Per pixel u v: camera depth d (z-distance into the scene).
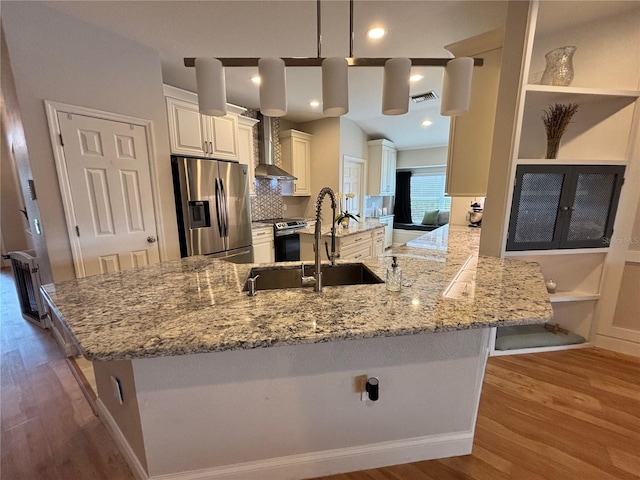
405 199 7.10
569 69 2.00
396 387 1.28
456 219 3.92
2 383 1.96
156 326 0.98
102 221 2.30
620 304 2.24
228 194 3.21
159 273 1.61
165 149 2.66
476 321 1.00
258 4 1.92
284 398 1.21
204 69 1.01
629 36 2.03
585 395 1.79
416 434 1.35
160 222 2.66
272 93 1.02
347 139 5.02
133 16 2.04
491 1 1.92
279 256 4.11
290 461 1.27
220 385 1.15
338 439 1.30
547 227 2.10
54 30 1.97
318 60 1.08
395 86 1.05
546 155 2.16
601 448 1.42
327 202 5.00
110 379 1.36
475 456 1.39
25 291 2.88
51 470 1.35
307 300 1.21
